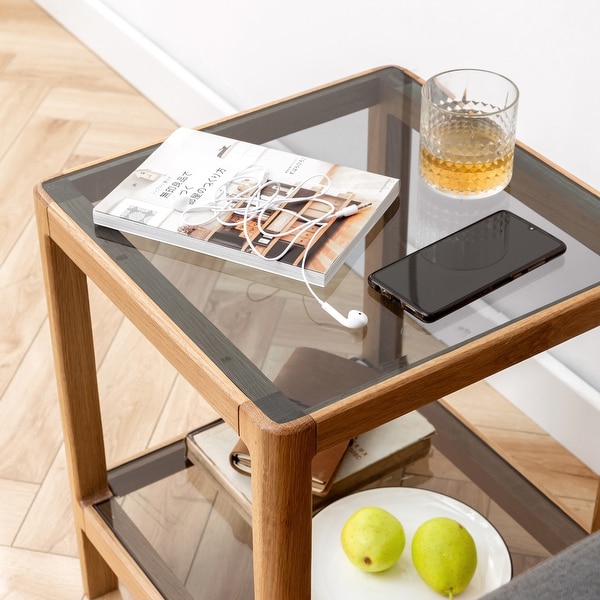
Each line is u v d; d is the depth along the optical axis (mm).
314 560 1127
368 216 1044
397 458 1253
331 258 986
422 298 960
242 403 843
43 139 2299
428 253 1020
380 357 906
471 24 1533
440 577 1068
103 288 1023
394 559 1096
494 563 1133
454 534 1080
